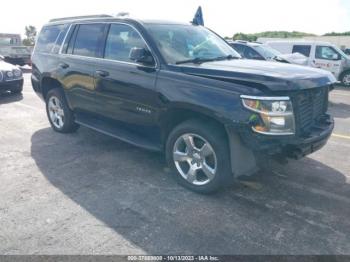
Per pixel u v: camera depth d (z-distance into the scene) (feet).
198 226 10.25
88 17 16.93
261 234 9.87
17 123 21.81
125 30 14.42
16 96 31.37
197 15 24.22
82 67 16.12
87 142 18.02
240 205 11.50
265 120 10.15
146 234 9.85
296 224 10.40
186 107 11.53
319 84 11.35
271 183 13.21
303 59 34.24
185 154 12.42
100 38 15.58
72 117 18.75
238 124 10.35
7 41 67.31
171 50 13.25
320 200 11.91
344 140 18.89
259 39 70.49
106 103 15.16
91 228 10.13
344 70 45.52
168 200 11.84
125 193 12.35
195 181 12.32
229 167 11.38
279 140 10.36
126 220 10.57
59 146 17.39
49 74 18.56
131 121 14.21
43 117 23.47
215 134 11.27
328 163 15.29
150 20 14.61
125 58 14.20
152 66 12.88
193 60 13.24
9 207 11.33
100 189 12.66
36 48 20.26
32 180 13.41
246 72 10.97
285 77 10.61
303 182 13.34
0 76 29.25
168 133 13.19
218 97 10.77
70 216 10.78
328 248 9.28
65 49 17.67
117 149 16.96
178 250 9.16
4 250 9.12
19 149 16.92
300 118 10.94
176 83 11.92
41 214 10.91
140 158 15.76
